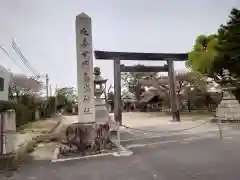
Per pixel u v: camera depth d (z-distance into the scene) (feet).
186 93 114.21
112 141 38.34
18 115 62.28
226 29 65.87
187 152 27.91
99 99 48.39
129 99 174.91
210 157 24.93
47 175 21.16
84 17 32.76
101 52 68.44
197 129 49.75
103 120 46.70
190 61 76.02
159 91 134.51
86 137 30.25
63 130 57.88
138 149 31.01
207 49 71.15
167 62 76.95
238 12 64.39
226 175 18.80
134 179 18.88
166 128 55.72
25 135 46.44
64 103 168.45
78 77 32.14
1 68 43.27
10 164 23.52
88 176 20.29
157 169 21.39
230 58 65.26
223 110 62.90
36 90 99.04
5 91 44.32
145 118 96.07
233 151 27.30
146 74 136.15
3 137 24.08
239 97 70.64
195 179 18.21
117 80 69.62
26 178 20.54
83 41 32.40
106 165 23.48
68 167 23.45
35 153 31.04
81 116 31.73
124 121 81.66
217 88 97.96
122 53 70.64
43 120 91.25
